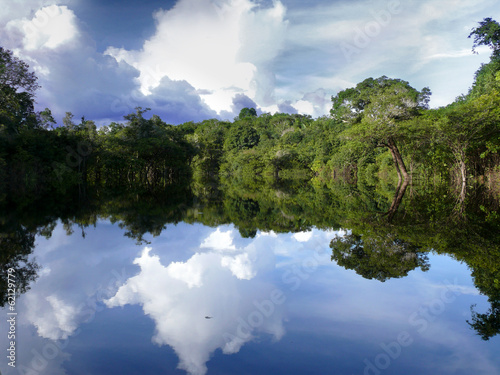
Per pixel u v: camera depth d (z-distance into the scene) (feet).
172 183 165.07
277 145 257.14
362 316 16.83
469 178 94.73
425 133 89.25
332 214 54.13
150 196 89.25
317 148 217.56
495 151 77.00
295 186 137.90
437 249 30.37
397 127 93.50
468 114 70.13
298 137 266.57
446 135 78.23
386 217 49.39
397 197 76.23
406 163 139.03
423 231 38.68
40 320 16.22
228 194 98.99
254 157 237.45
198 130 373.61
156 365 12.61
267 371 12.25
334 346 14.06
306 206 66.54
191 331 15.28
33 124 129.70
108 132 165.27
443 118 77.97
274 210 60.95
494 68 103.81
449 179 111.04
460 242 33.01
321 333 15.20
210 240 34.73
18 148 108.88
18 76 104.42
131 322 15.97
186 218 50.55
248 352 13.50
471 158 93.04
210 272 23.79
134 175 182.70
